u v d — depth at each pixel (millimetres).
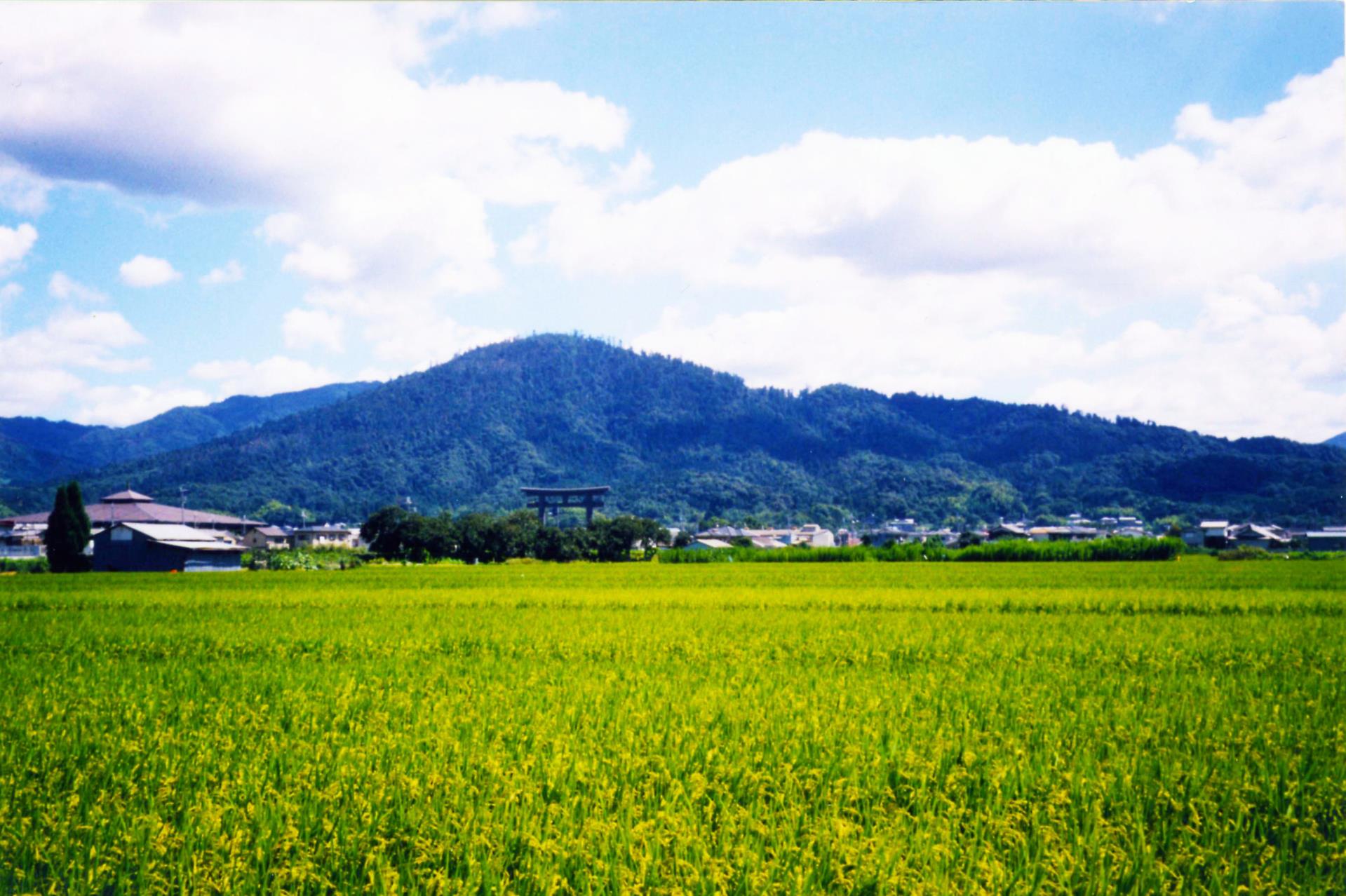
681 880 6809
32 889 7023
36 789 8805
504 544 102875
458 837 7543
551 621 24719
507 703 12250
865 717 11180
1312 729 10914
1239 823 7949
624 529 106938
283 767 9469
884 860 6930
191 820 7941
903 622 24109
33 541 123438
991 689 13469
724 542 151250
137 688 13930
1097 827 7562
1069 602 30875
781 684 14086
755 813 8078
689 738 10055
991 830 7785
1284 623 23500
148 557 85125
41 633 22078
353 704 12539
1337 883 7191
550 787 8695
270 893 6883
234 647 19719
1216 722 11305
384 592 38031
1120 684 14195
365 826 7785
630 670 15750
